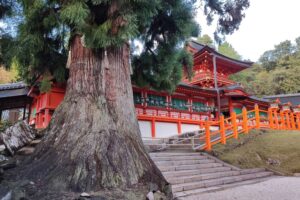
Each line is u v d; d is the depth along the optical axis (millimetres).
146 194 3473
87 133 3832
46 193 3141
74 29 4566
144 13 4270
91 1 4164
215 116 17047
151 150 9836
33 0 4629
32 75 6992
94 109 4086
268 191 5594
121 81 4551
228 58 20531
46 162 3650
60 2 4539
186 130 14969
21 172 3693
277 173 8391
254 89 35500
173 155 8117
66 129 3953
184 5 6363
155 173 3961
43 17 4875
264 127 13062
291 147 9500
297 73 35562
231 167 8172
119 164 3635
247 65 21797
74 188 3252
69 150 3668
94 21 4410
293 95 29422
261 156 9328
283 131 12281
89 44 4125
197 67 21250
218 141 10258
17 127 5836
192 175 6781
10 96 12594
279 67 39969
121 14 4000
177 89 14586
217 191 5777
